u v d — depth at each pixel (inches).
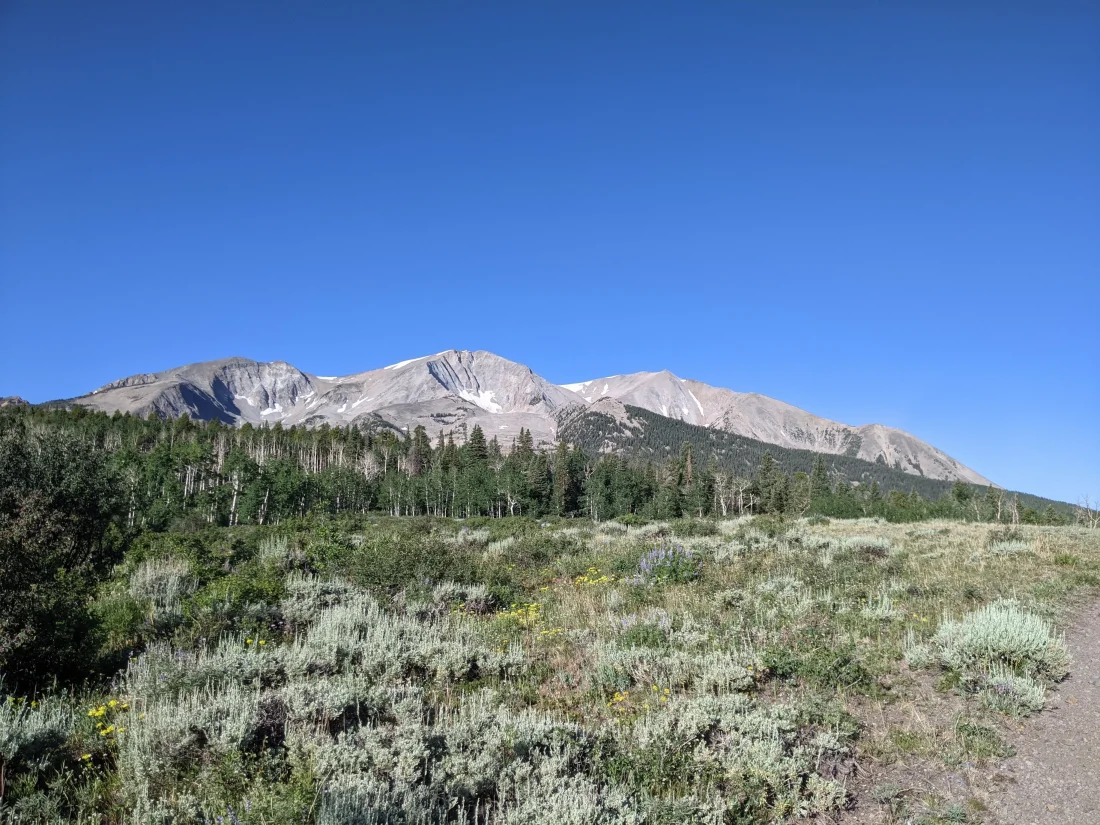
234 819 149.6
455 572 530.3
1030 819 182.5
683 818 171.0
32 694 254.2
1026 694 256.1
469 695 276.4
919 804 193.5
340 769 180.1
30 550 283.0
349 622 351.6
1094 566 510.6
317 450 4815.5
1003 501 2137.1
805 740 224.7
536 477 3464.6
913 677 288.2
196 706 212.4
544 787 181.8
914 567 528.4
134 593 412.8
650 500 3491.6
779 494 2923.2
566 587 522.3
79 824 157.4
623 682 285.1
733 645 316.5
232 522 2011.6
